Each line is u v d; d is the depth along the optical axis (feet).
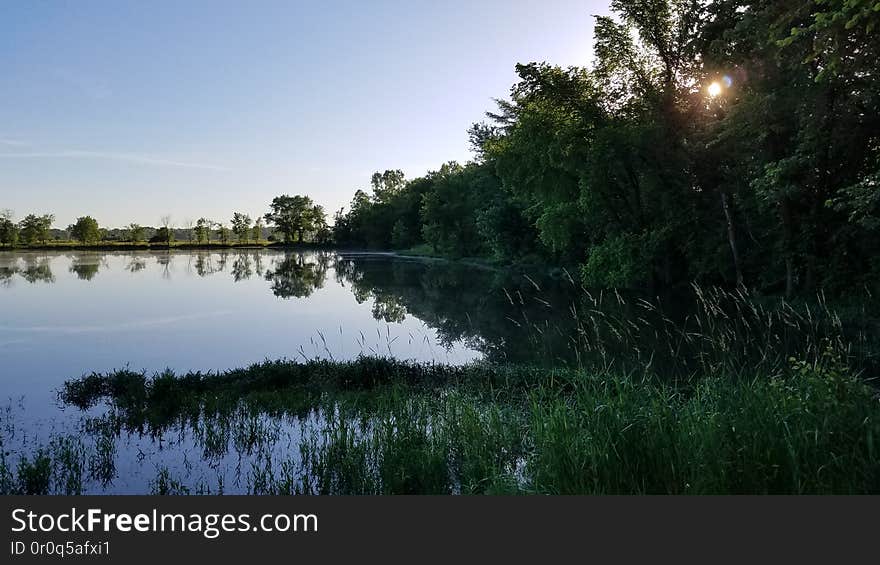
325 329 65.36
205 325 68.33
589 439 16.84
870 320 50.57
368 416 29.37
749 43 64.03
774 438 15.23
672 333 52.60
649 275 94.58
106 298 98.73
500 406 29.73
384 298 99.09
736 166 79.15
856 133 61.26
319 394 35.70
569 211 106.22
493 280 133.28
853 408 15.98
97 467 23.85
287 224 481.05
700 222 89.15
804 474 14.53
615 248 93.81
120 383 37.70
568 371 37.47
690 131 83.87
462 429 24.49
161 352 51.83
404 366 40.93
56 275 154.61
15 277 146.10
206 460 24.88
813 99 59.57
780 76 62.64
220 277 151.43
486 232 175.01
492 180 186.29
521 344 53.42
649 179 94.58
